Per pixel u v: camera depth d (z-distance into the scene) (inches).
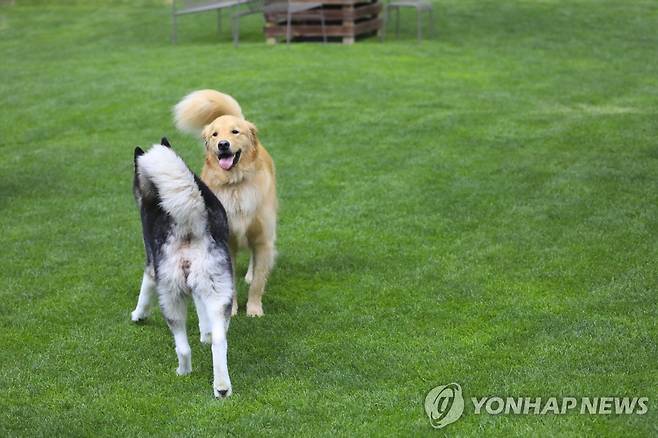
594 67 625.9
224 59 661.9
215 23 849.5
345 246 319.3
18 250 321.4
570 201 352.2
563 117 489.4
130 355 236.2
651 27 775.1
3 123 519.8
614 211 337.4
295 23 746.2
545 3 895.7
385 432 189.6
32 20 912.3
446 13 858.1
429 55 667.4
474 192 371.2
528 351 227.6
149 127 497.7
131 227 345.7
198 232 207.5
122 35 808.3
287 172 410.6
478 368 219.6
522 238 316.2
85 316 264.2
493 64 636.7
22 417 200.5
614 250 298.8
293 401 204.8
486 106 518.6
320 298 273.6
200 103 273.1
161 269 209.9
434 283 280.7
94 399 209.5
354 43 721.0
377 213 353.1
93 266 305.7
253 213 259.0
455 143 446.0
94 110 537.6
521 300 263.3
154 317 262.4
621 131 453.1
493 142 444.8
